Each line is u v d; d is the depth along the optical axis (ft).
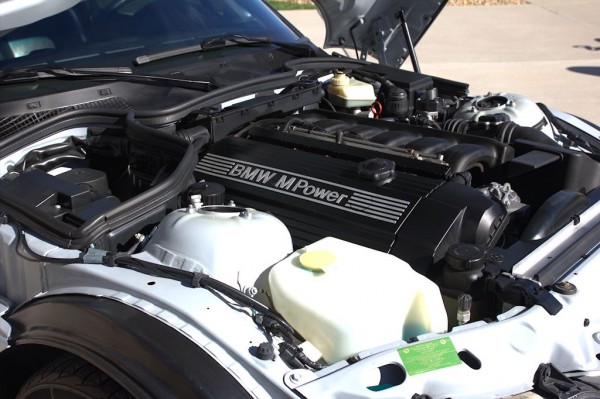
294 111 11.49
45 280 7.94
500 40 39.34
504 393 6.51
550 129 12.21
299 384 6.14
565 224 8.46
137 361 6.40
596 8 48.08
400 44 15.31
